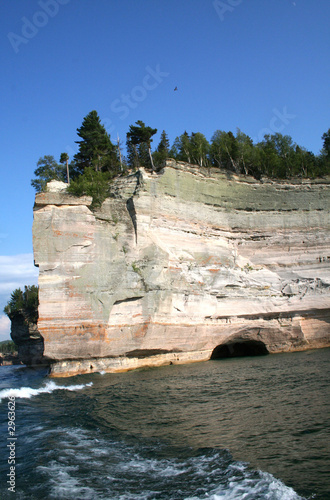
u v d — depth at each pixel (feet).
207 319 130.21
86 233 111.04
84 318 104.94
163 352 120.37
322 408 54.70
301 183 157.89
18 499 31.22
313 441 41.91
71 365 104.99
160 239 127.24
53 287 104.17
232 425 49.44
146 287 116.06
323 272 149.38
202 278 132.26
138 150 196.03
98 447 43.70
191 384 81.20
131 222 123.75
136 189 127.44
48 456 40.88
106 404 65.36
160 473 35.96
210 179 145.59
